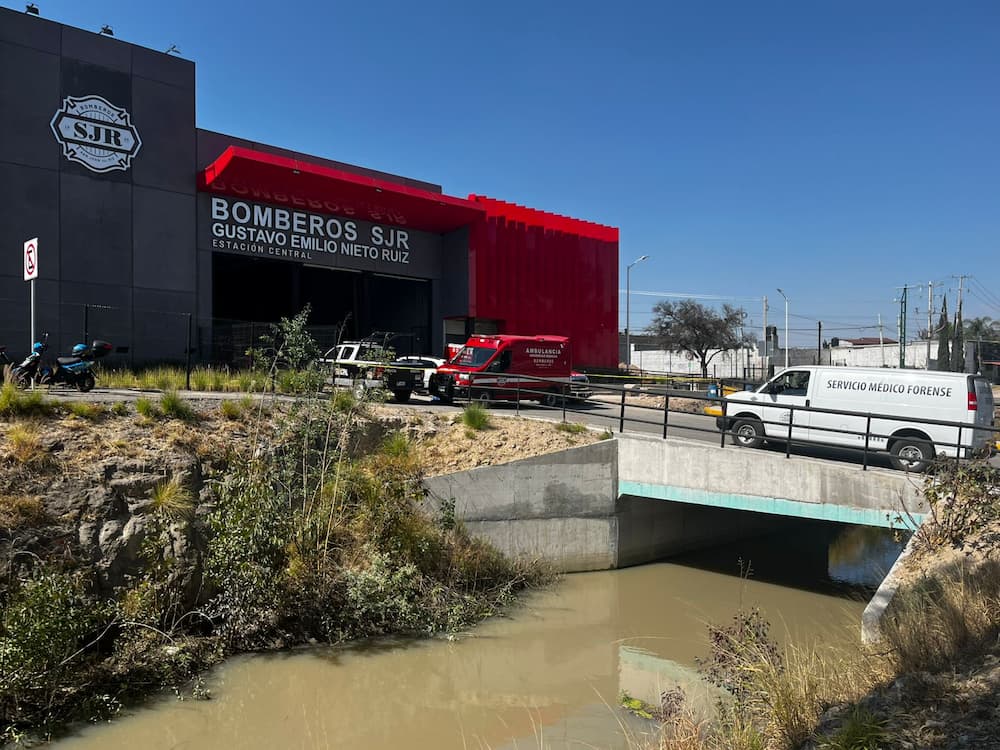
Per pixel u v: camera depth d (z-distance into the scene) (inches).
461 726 302.5
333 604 385.4
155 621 331.9
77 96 844.0
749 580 555.8
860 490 453.4
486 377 812.0
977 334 2915.8
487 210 1215.6
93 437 388.5
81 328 832.3
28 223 804.0
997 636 214.4
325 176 998.4
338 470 438.3
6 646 270.7
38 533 321.7
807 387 568.4
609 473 569.3
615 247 1445.6
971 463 338.6
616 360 1450.5
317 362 475.2
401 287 1300.4
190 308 928.9
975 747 152.9
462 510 502.3
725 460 517.7
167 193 914.1
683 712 235.9
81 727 278.1
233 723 294.5
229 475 389.4
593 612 464.4
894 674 209.8
